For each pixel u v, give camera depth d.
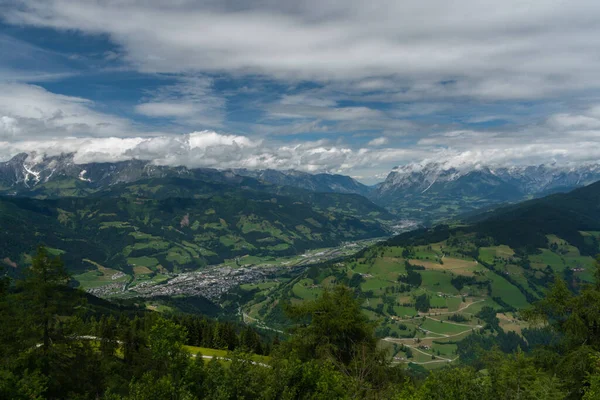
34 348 37.16
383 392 33.28
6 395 24.44
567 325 32.34
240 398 25.52
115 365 47.06
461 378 27.83
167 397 25.84
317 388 26.88
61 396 36.34
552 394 25.77
